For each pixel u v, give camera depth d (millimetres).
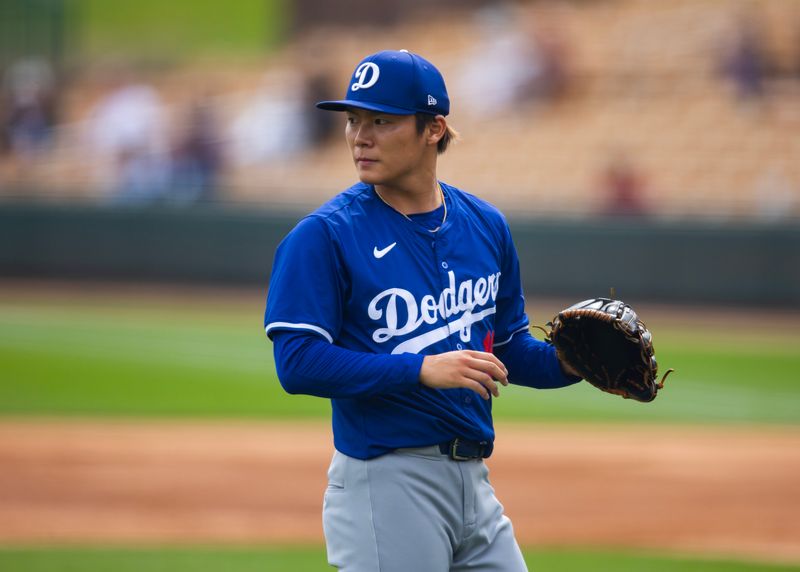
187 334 56594
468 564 12055
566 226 68125
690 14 91562
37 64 114000
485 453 12078
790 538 24562
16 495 27672
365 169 11688
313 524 25359
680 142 81812
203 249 74438
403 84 11555
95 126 97938
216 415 38656
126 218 75250
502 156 85250
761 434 36969
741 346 54594
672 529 25312
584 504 27688
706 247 66438
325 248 11422
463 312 12031
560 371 12789
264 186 88188
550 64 88688
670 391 44406
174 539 23781
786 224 65500
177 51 144750
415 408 11531
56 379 44906
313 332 11234
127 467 30969
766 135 80562
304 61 104438
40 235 76125
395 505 11477
